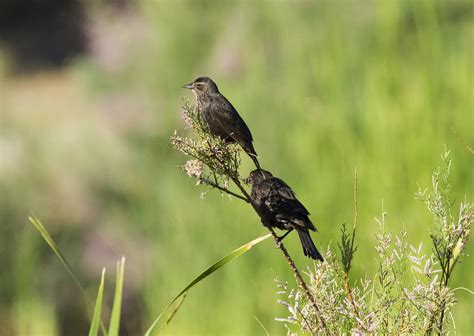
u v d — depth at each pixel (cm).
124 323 1777
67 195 1895
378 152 1174
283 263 1229
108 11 2177
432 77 1234
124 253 1816
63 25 3984
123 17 2144
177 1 1952
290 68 1455
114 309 540
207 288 1303
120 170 1875
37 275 1675
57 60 3744
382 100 1232
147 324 1357
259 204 707
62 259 566
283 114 1443
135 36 2061
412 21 1352
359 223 1128
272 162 1387
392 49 1295
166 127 1862
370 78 1262
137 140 1906
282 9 1546
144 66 2020
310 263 1216
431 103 1205
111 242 1834
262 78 1529
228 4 1886
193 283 525
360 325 527
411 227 1083
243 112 1497
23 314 1393
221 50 1831
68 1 3959
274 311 1207
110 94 2019
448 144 1166
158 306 1344
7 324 1475
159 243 1457
